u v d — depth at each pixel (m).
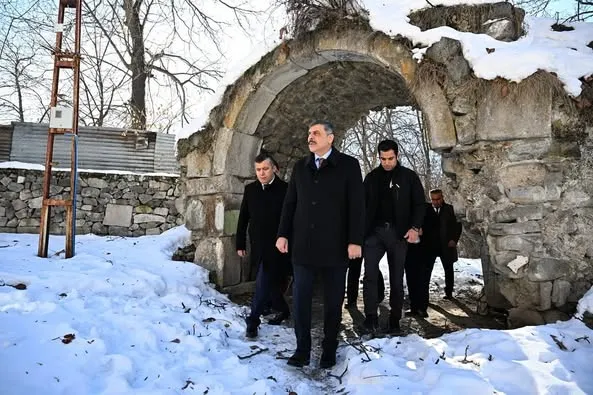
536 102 3.52
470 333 3.11
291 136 6.17
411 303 4.54
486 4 4.14
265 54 4.98
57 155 9.46
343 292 2.98
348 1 4.40
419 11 4.30
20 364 2.32
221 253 5.21
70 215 4.87
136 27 12.45
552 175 3.55
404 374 2.56
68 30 8.95
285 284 4.21
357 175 2.97
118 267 4.63
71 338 2.71
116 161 9.73
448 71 3.87
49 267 4.29
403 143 16.19
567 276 3.48
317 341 3.55
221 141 5.27
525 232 3.54
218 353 3.01
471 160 3.87
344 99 6.14
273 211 3.76
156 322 3.36
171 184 8.53
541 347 2.72
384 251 3.79
